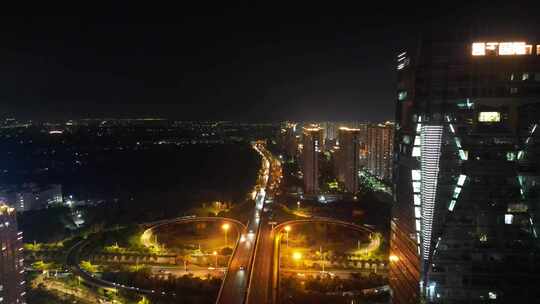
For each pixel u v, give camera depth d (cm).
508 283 12500
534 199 12262
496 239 12481
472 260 12562
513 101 12181
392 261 15175
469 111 12331
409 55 13150
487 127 12312
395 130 14650
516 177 12281
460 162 12444
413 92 12800
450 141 12456
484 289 12588
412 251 13138
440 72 12406
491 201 12406
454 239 12575
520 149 12206
